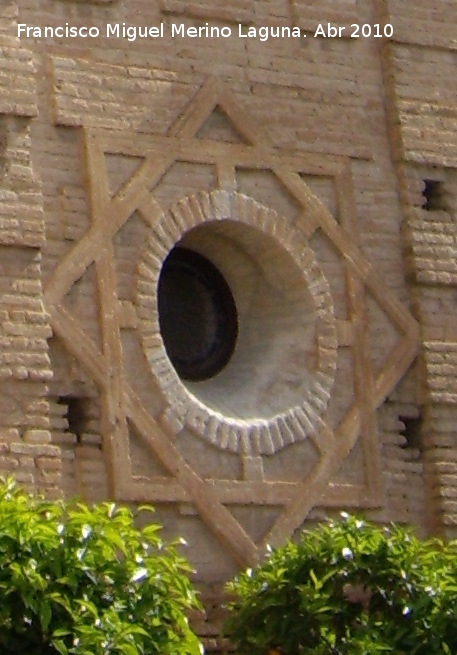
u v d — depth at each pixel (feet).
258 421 136.77
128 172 134.92
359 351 142.20
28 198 130.41
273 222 140.05
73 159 133.49
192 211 136.46
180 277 141.38
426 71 150.00
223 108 140.05
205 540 132.67
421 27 150.30
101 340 130.93
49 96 133.49
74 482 128.67
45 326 128.88
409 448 143.74
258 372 140.26
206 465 133.69
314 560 126.82
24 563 106.22
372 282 143.74
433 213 147.64
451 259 147.23
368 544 126.41
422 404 144.36
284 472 137.08
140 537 119.65
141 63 137.59
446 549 130.41
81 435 129.70
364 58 148.05
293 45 144.66
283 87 143.33
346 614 125.70
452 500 143.13
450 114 150.20
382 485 140.97
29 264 129.49
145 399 131.95
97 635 105.81
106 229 132.77
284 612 126.31
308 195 142.31
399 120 147.54
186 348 140.15
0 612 106.01
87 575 108.17
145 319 132.77
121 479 129.70
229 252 141.79
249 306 142.82
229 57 141.49
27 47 133.28
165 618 110.83
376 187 146.10
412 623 124.36
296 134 142.92
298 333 140.77
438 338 145.48
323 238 142.72
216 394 138.92
